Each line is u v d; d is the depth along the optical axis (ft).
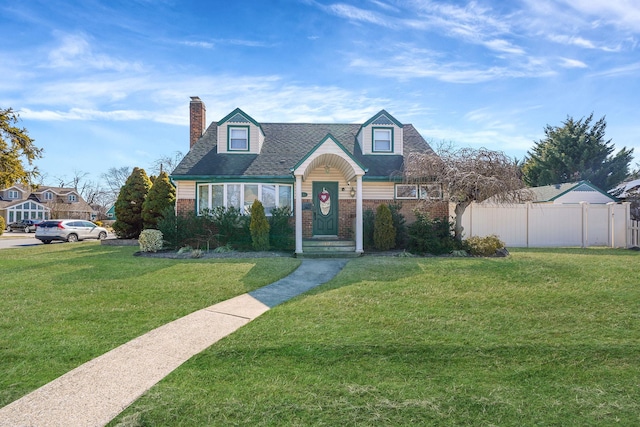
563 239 53.57
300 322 18.65
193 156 54.24
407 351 15.17
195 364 14.20
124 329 17.89
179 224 47.91
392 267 32.32
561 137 116.16
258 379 13.02
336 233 52.47
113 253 45.93
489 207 53.47
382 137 56.08
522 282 26.12
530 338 16.44
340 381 12.85
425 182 46.26
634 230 51.19
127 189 66.80
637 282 25.58
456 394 11.95
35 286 26.13
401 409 11.06
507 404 11.35
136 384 12.62
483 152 43.52
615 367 13.84
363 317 19.33
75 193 207.31
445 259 37.29
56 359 14.52
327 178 52.44
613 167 112.78
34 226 139.23
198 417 10.66
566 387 12.42
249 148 54.80
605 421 10.49
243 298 23.63
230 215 46.55
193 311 20.81
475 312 20.03
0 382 12.66
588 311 19.95
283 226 47.19
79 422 10.38
